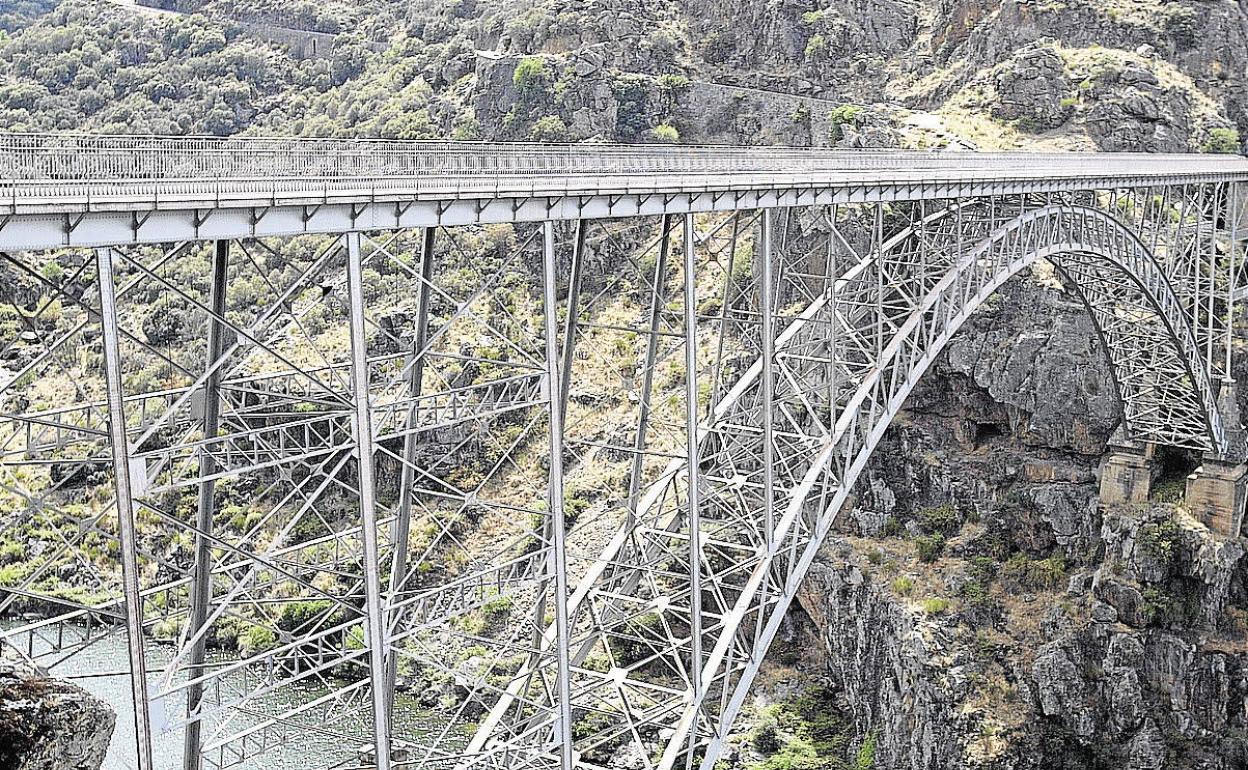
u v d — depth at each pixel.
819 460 38.34
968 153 52.62
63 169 21.08
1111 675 56.00
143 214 20.20
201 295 64.25
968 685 54.88
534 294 72.19
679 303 71.44
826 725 58.28
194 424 23.67
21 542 55.66
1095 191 60.00
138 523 57.78
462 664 56.69
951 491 67.62
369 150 26.53
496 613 59.41
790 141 85.56
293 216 22.73
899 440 70.12
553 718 28.66
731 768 54.38
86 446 56.19
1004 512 66.19
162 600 54.50
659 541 36.88
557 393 27.69
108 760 45.22
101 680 50.59
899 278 48.94
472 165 29.47
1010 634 58.16
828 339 43.50
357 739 45.81
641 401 35.09
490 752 28.61
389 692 26.98
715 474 51.59
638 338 70.69
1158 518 60.38
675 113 89.12
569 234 73.06
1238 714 55.50
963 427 70.38
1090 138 87.38
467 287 70.00
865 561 62.47
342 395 24.70
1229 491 60.19
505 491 66.62
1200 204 62.59
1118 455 64.62
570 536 63.09
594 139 86.19
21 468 55.69
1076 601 59.25
